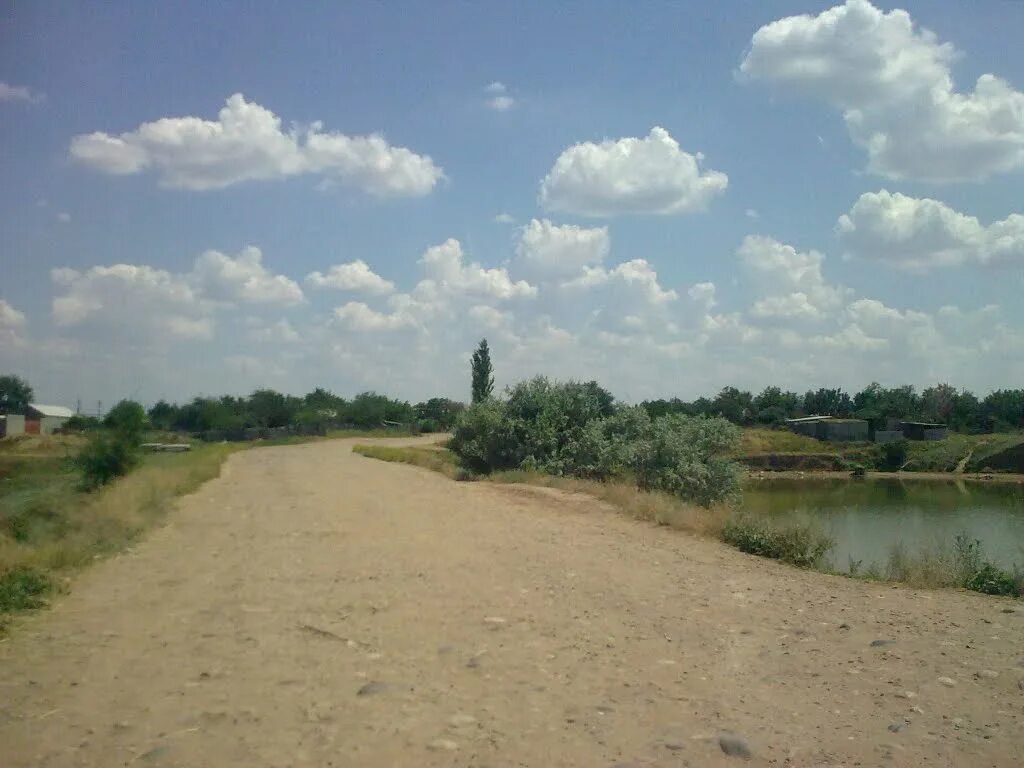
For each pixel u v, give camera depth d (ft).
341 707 19.22
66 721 18.35
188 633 26.03
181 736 17.48
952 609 29.14
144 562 39.32
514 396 103.24
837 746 16.88
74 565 37.06
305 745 16.98
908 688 20.43
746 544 43.57
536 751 16.67
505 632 25.96
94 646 24.49
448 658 23.17
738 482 82.64
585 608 29.25
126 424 73.87
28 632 26.14
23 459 118.42
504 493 74.49
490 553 41.32
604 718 18.53
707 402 299.99
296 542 45.29
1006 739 17.22
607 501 65.72
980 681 20.88
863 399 320.91
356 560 39.27
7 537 41.37
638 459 81.46
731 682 21.08
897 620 27.40
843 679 21.22
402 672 21.91
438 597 30.99
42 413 244.63
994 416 265.34
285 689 20.53
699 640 25.04
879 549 54.44
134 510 51.98
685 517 51.88
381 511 60.03
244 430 247.70
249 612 28.86
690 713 18.85
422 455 131.75
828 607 29.50
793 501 115.65
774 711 18.95
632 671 22.00
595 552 41.86
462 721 18.33
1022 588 32.53
